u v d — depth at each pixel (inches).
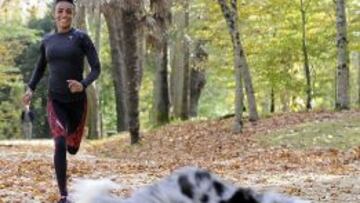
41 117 2140.7
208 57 1425.9
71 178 546.3
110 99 2253.9
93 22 1713.8
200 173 109.6
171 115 1470.2
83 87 319.6
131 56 1035.9
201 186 107.8
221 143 912.3
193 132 1047.0
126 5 1002.1
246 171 612.1
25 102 337.7
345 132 844.0
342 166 629.3
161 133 1101.1
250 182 517.3
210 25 1273.4
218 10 1249.4
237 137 927.7
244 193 109.3
